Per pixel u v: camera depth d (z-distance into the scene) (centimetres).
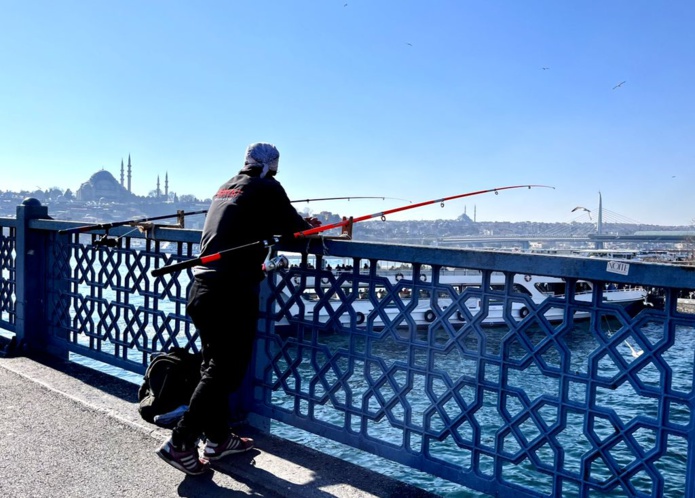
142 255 421
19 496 271
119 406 385
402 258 281
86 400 395
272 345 350
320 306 321
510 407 1350
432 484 902
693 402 207
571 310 236
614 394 1583
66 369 472
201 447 330
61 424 358
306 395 329
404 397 289
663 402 214
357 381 1320
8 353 513
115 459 312
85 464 306
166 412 307
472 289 263
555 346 240
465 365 1603
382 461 987
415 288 283
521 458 253
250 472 297
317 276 321
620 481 226
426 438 282
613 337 225
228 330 286
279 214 291
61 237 503
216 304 283
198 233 367
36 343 527
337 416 1102
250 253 286
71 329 495
